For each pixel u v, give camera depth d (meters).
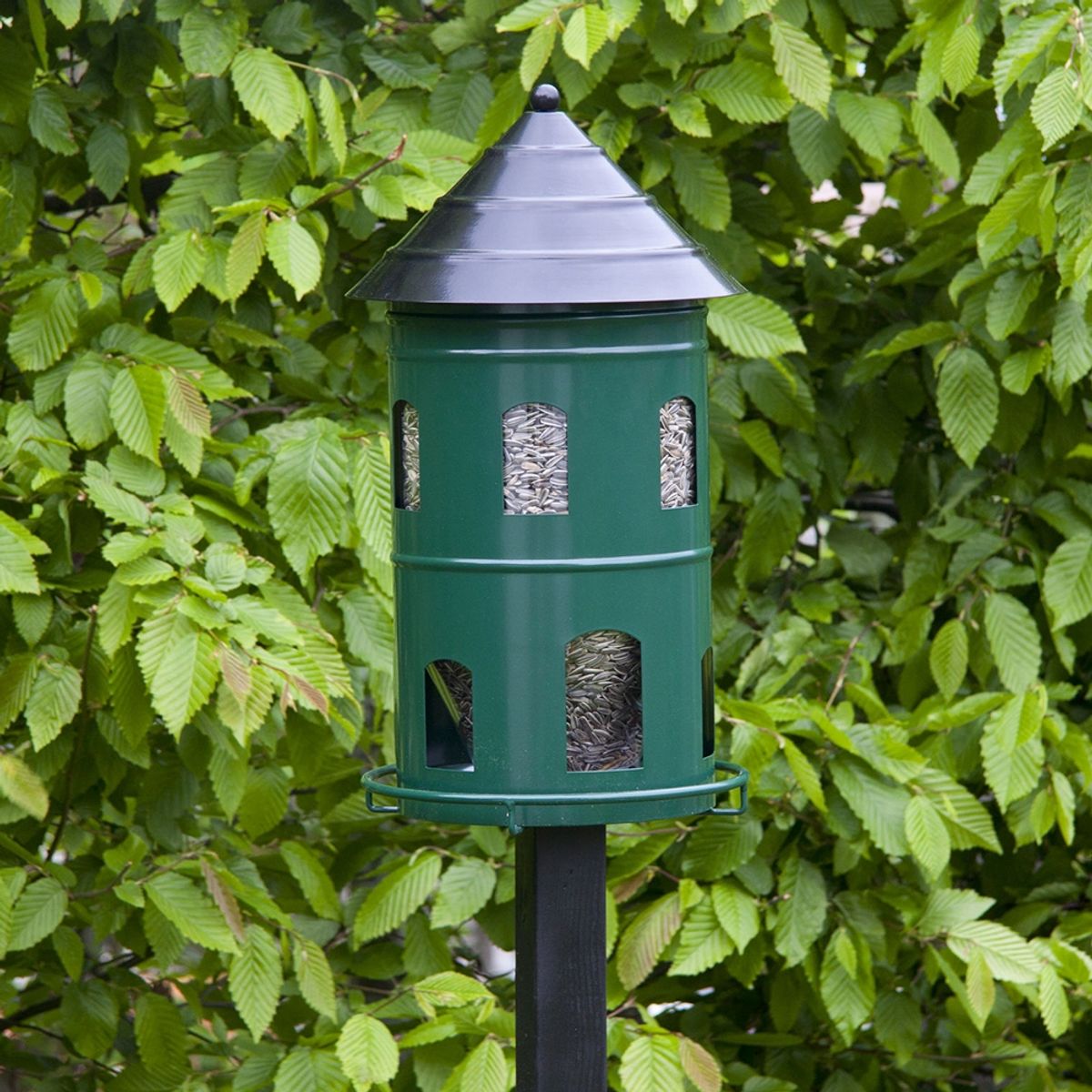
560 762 4.22
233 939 5.54
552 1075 4.41
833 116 6.47
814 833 6.58
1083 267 5.30
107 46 6.43
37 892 5.57
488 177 4.18
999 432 6.75
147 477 5.51
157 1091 6.01
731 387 6.73
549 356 4.12
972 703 6.43
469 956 7.42
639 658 4.32
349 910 6.73
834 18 6.38
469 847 6.60
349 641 5.95
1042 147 5.66
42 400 5.63
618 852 6.49
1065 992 6.59
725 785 4.26
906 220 7.31
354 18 6.49
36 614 5.32
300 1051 5.94
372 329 6.57
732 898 6.22
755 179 7.43
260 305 6.28
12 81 5.99
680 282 4.03
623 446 4.18
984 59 6.68
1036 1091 6.82
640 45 6.41
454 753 4.59
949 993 7.37
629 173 6.80
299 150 6.09
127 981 6.36
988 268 6.23
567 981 4.41
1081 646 7.09
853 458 7.45
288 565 5.91
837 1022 6.27
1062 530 6.82
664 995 7.05
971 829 6.23
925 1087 7.90
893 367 7.06
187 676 4.80
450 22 6.50
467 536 4.21
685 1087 6.55
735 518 7.28
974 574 6.86
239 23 5.89
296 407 6.56
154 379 5.42
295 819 7.27
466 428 4.18
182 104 7.20
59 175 6.83
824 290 7.10
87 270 6.10
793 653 6.84
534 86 6.14
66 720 5.23
